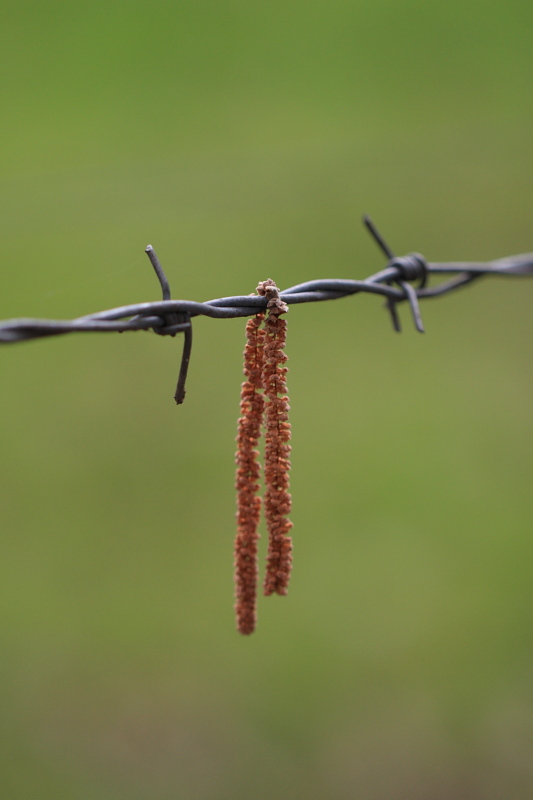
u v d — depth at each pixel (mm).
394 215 5875
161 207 5867
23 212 5812
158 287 5105
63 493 4523
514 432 4934
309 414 4953
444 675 3697
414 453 4809
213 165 6328
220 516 4488
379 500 4527
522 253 5676
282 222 5797
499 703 3580
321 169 6328
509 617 3961
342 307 5539
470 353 5438
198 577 4133
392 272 1793
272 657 3795
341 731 3475
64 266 5332
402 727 3490
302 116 7004
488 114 6750
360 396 5090
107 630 3875
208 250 5480
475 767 3305
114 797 3195
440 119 6773
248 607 1249
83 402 5094
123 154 6426
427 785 3250
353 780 3279
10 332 949
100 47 7898
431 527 4398
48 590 4035
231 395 4980
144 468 4727
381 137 6527
